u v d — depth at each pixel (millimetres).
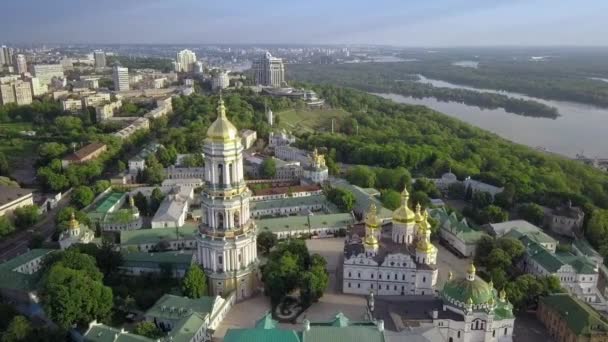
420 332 153375
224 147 184250
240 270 196500
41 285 178500
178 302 176750
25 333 152000
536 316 188625
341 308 193625
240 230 196125
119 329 166750
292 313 189250
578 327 164125
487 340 167250
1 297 189375
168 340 152250
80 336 163750
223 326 178750
